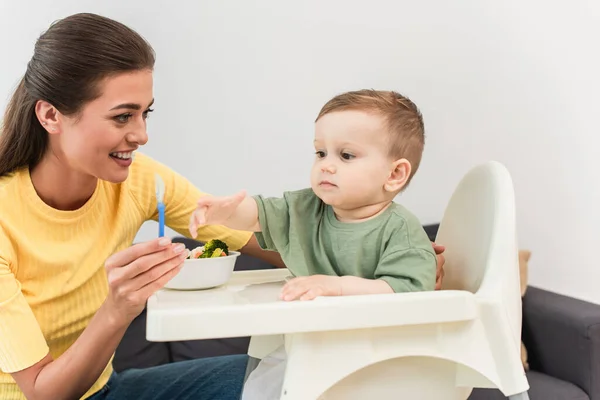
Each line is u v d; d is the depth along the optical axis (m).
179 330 0.63
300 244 0.91
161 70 1.90
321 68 2.06
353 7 2.08
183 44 1.92
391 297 0.68
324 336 0.68
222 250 0.97
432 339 0.71
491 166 0.89
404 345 0.71
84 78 0.86
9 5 1.77
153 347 1.68
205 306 0.67
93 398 1.06
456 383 0.76
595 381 1.64
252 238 1.17
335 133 0.88
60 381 0.84
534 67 2.18
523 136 2.19
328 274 0.89
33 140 0.97
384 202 0.90
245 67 1.98
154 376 1.12
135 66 0.89
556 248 2.18
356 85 2.10
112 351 0.87
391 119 0.88
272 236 0.91
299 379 0.67
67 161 0.95
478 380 0.75
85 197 1.02
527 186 2.19
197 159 1.95
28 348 0.88
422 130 0.94
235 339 1.76
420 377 0.75
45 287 0.99
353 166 0.87
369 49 2.11
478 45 2.18
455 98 2.17
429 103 2.16
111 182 0.97
